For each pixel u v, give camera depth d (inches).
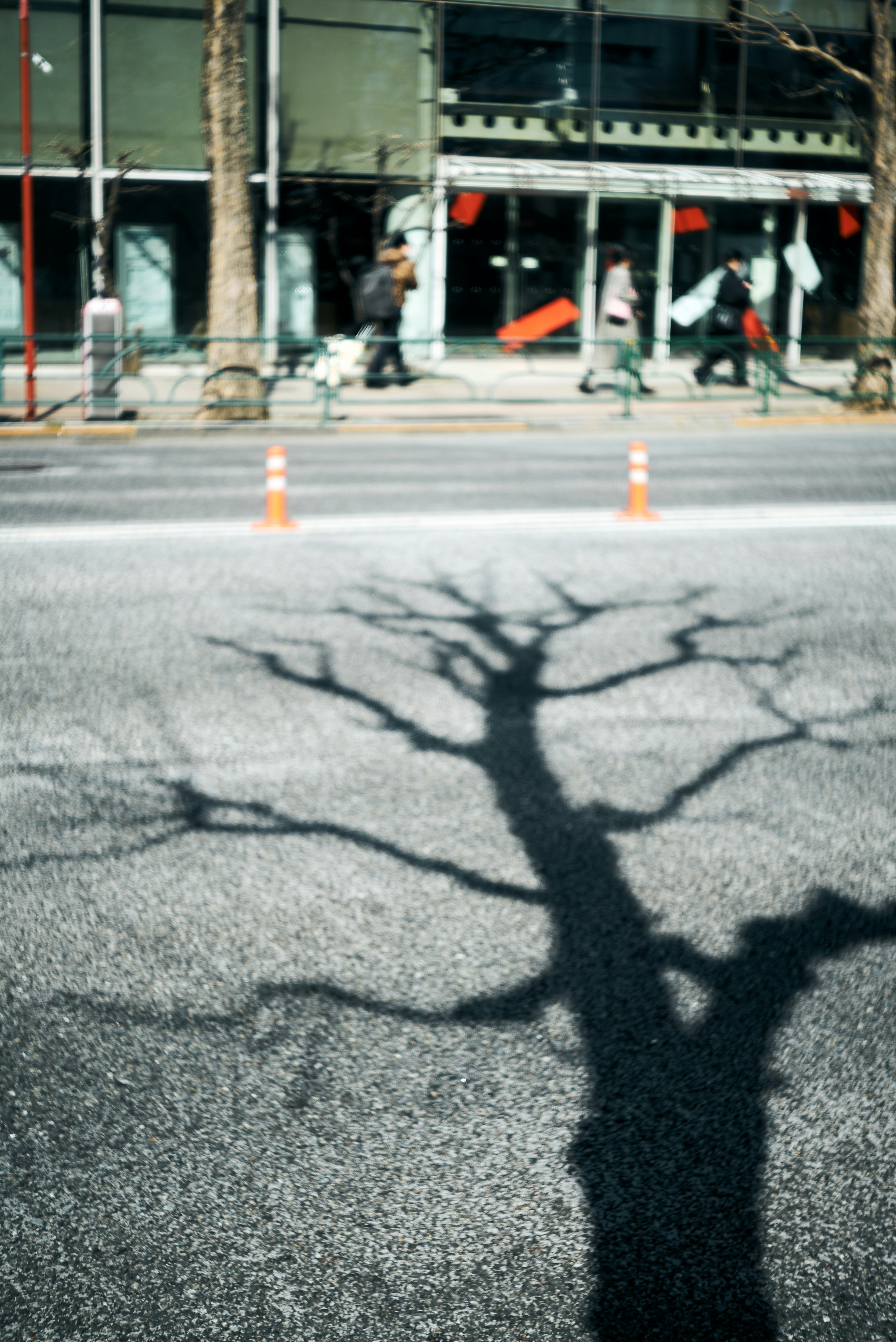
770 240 1155.9
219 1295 116.9
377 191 1044.5
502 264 1090.7
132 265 1011.3
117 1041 156.9
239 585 380.2
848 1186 131.4
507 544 440.1
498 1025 160.4
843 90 1141.1
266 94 1011.9
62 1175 132.7
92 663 307.1
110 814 224.4
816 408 888.3
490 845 213.0
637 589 381.7
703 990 169.3
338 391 802.8
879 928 186.1
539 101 1077.1
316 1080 149.3
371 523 474.9
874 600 370.3
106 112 982.4
